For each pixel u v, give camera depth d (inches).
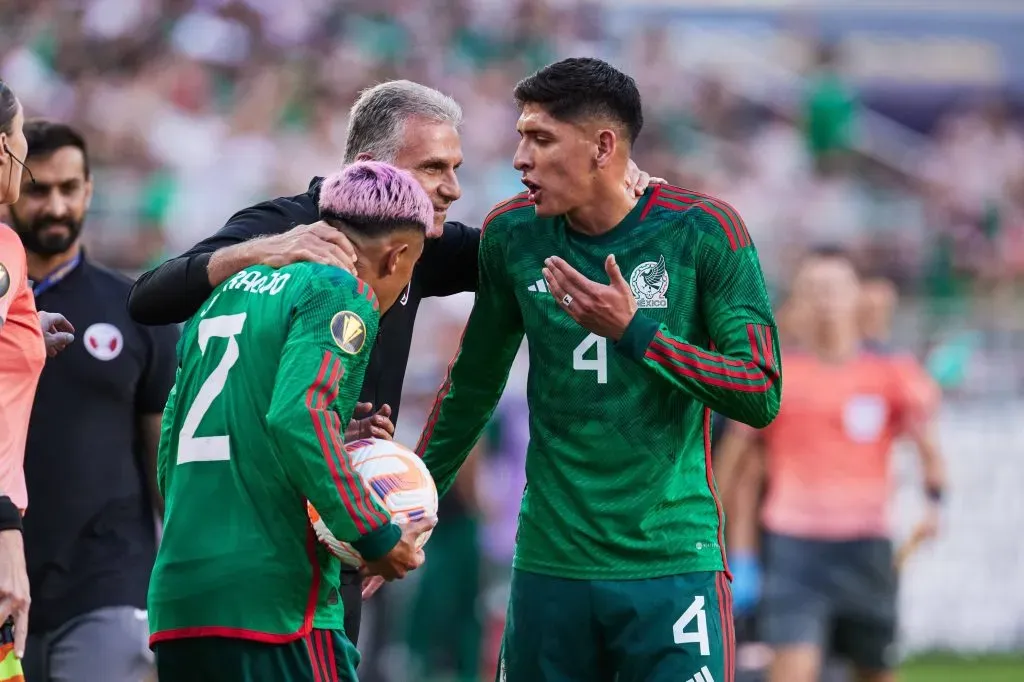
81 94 2073.1
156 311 611.2
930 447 1219.9
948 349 1742.1
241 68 2261.3
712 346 640.4
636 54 2544.3
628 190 637.9
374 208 565.0
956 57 2876.5
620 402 627.5
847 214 2244.1
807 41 2851.9
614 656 635.5
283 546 544.4
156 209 1788.9
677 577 626.2
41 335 622.8
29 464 739.4
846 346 1205.7
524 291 647.8
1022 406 1697.8
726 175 2373.3
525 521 652.7
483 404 695.1
